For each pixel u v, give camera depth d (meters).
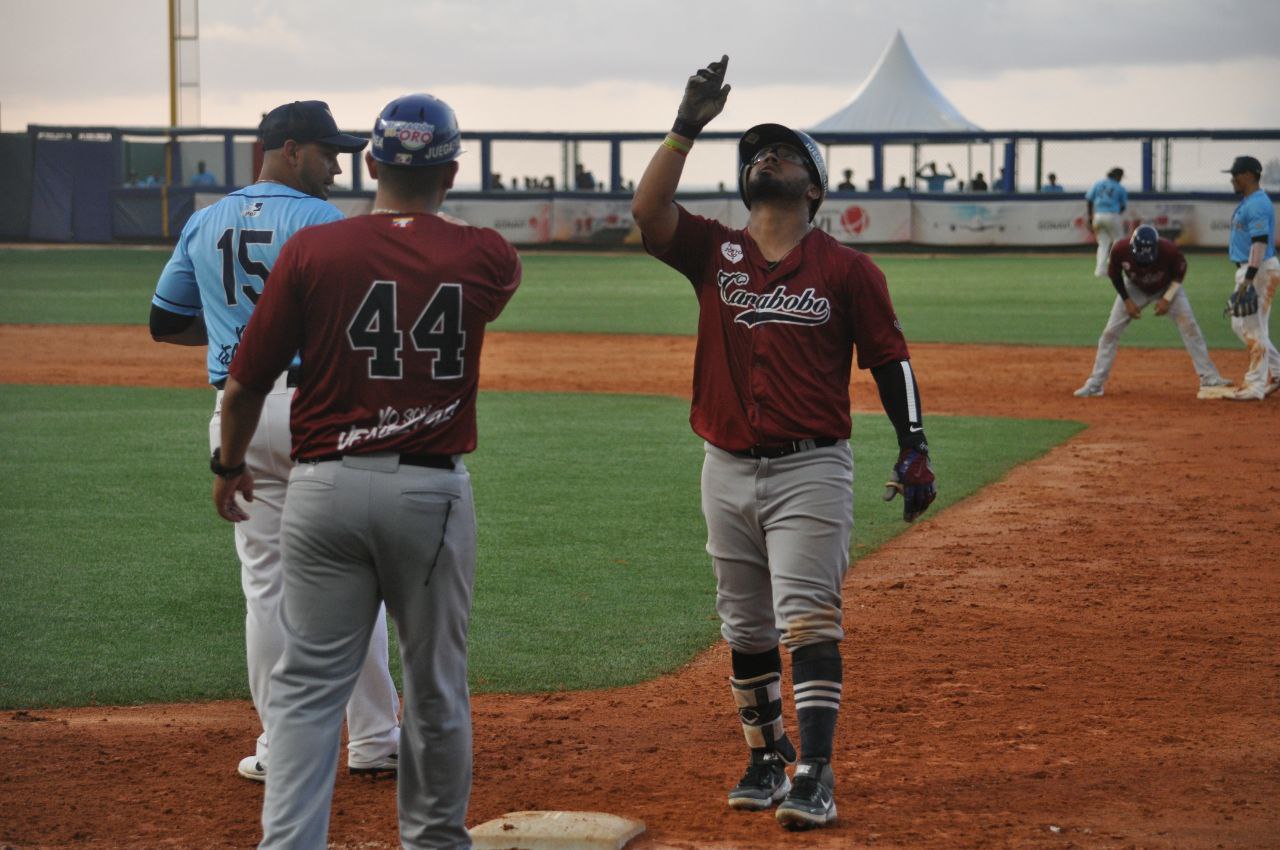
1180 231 119.19
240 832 12.73
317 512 10.58
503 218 130.25
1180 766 14.19
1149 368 51.75
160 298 14.36
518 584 22.22
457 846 11.37
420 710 11.05
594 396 45.34
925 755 14.66
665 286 92.81
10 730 15.70
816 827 12.55
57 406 42.00
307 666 10.80
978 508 28.42
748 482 12.73
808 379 12.51
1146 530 26.38
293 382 13.23
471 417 10.95
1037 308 75.12
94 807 13.35
